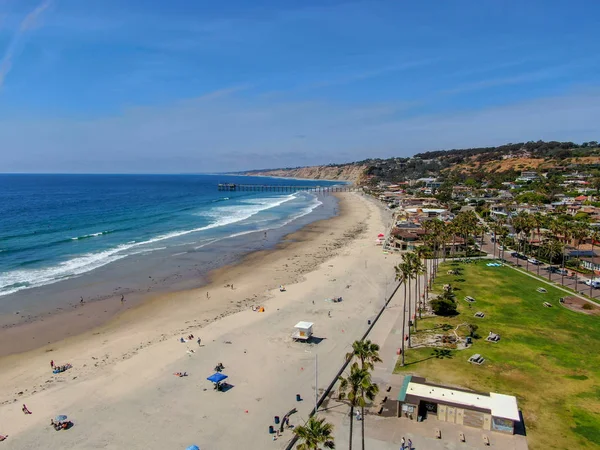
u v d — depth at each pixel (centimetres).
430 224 9981
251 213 18875
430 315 6291
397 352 5038
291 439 3453
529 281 8031
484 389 4184
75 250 10175
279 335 5534
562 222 11112
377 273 8638
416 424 3656
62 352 5022
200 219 16288
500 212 15825
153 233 12794
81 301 6750
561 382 4338
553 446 3362
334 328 5772
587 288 7588
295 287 7656
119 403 3969
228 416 3781
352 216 18288
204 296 7131
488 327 5797
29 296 6912
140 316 6197
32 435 3494
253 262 9538
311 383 4344
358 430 3562
